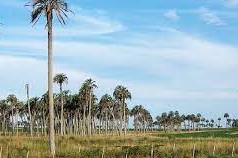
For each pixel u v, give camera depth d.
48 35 48.25
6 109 158.50
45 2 46.72
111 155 41.53
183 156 41.69
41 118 156.38
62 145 51.53
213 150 44.12
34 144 51.12
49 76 48.12
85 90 122.62
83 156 41.44
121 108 145.50
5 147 46.38
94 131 171.62
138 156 41.16
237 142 53.53
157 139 76.25
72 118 165.38
